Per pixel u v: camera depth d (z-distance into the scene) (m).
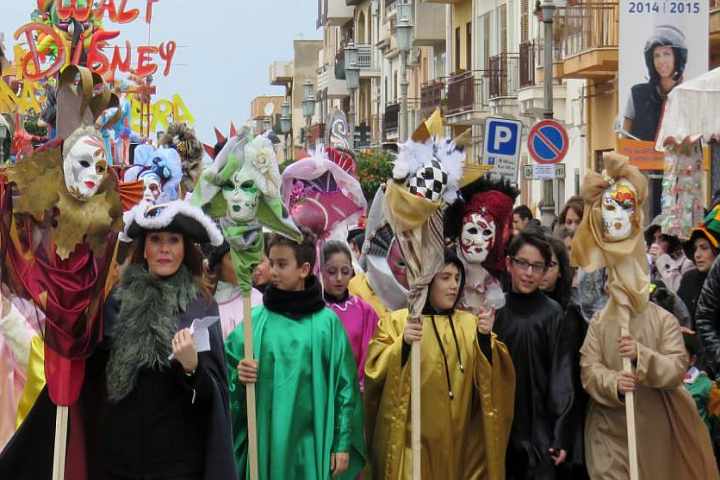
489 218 10.09
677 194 16.78
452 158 9.80
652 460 10.05
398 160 9.76
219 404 7.96
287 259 9.81
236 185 9.56
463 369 9.91
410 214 9.69
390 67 65.25
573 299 10.34
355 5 75.12
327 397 9.77
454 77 47.28
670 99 15.88
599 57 30.64
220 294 10.77
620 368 9.95
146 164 15.88
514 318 10.28
